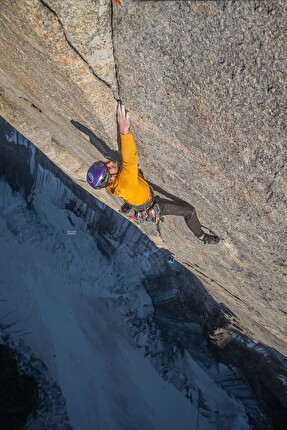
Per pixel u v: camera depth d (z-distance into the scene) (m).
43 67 4.32
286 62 2.71
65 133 6.45
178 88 3.48
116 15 3.30
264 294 6.29
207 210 4.90
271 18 2.57
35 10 3.35
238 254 5.50
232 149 3.66
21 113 7.45
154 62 3.41
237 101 3.19
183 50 3.15
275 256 4.81
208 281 8.96
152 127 4.18
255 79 2.95
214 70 3.11
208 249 6.26
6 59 4.98
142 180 4.31
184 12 2.90
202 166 4.20
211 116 3.49
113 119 4.47
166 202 4.73
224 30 2.82
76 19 3.37
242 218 4.53
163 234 7.88
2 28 4.08
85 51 3.65
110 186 4.11
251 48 2.79
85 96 4.20
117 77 3.87
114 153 5.42
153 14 3.06
